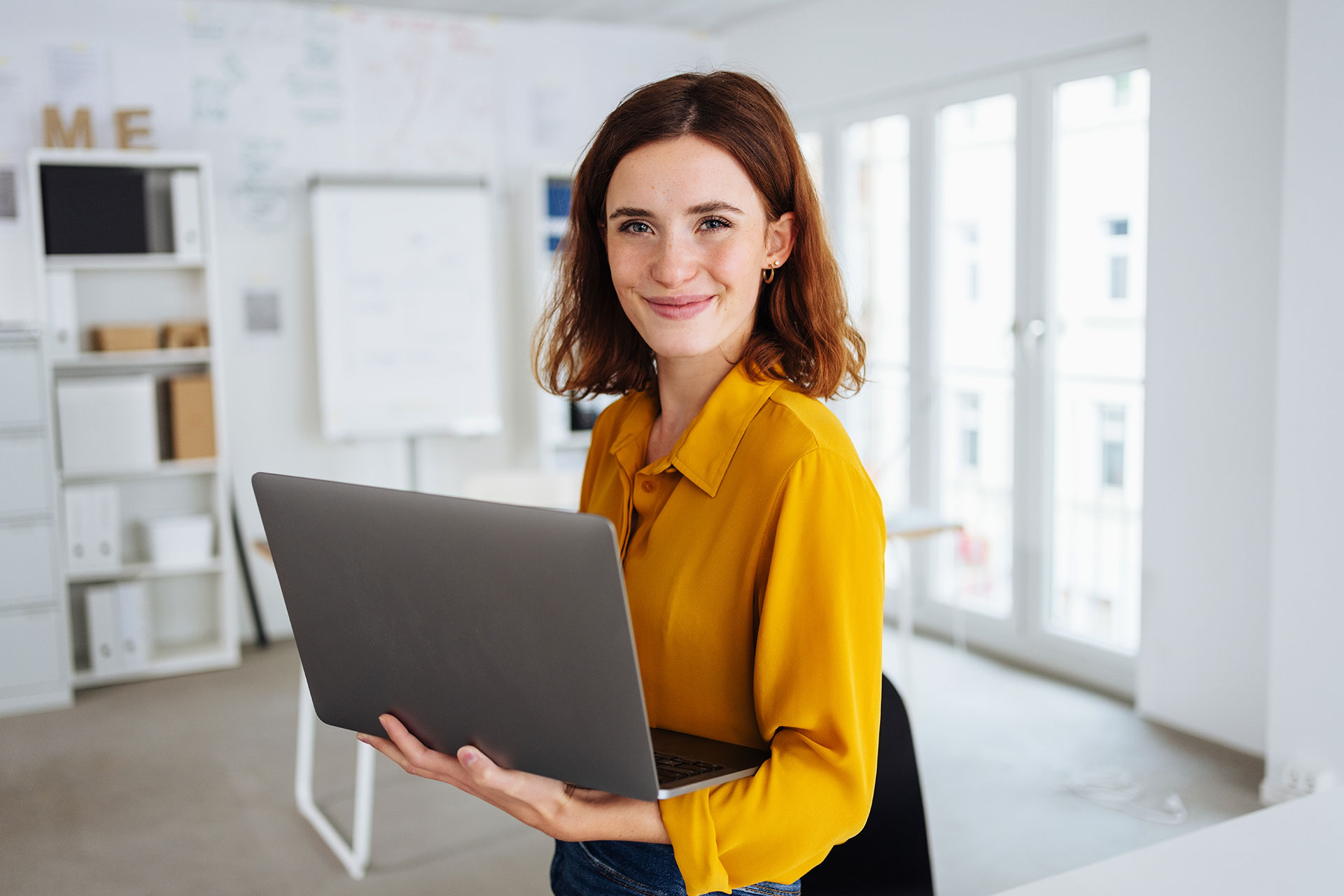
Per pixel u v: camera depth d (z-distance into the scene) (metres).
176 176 4.56
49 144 4.49
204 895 2.87
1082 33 3.93
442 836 3.20
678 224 1.03
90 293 4.74
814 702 0.96
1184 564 3.75
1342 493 2.96
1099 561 4.25
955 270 4.71
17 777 3.64
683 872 0.91
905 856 1.52
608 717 0.83
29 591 4.28
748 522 1.02
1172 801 3.22
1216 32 3.48
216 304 4.64
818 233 1.09
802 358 1.11
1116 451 4.14
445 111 5.31
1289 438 3.05
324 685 1.05
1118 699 4.12
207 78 4.84
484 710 0.91
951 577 4.92
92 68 4.65
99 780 3.62
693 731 1.08
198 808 3.40
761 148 1.03
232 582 4.78
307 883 2.93
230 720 4.16
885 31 4.77
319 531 0.96
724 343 1.10
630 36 5.66
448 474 5.49
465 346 5.22
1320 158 2.92
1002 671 4.47
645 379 1.32
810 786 0.94
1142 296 3.97
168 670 4.69
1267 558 3.48
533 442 5.45
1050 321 4.30
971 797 3.33
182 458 4.67
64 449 4.44
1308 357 3.00
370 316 5.05
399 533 0.89
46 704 4.32
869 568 0.99
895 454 5.13
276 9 4.93
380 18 5.14
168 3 4.74
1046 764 3.56
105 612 4.53
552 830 0.93
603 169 1.09
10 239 4.57
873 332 5.18
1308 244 2.96
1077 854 2.96
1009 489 4.59
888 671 4.49
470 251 5.19
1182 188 3.63
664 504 1.12
